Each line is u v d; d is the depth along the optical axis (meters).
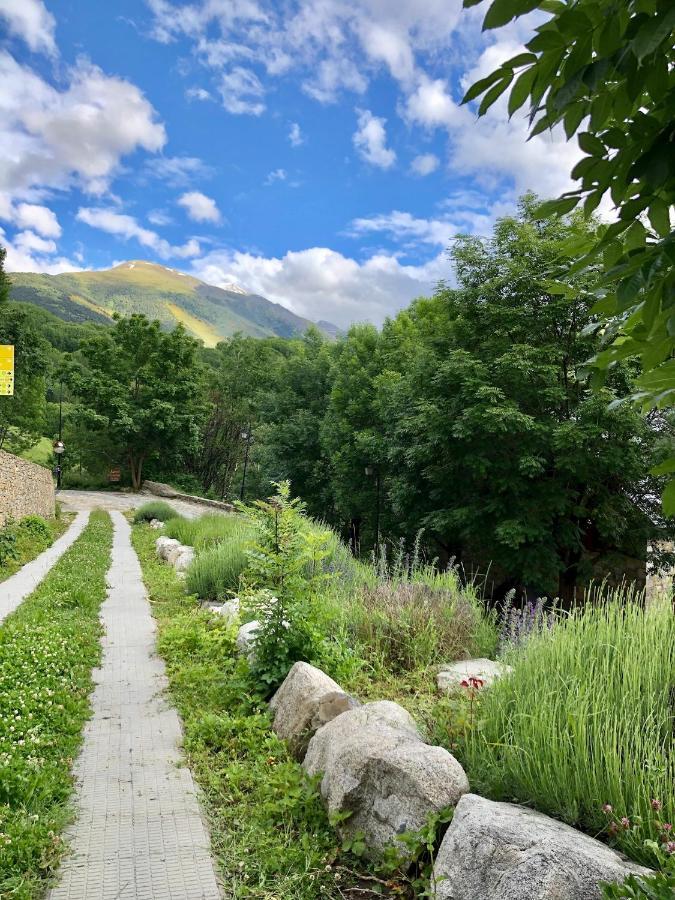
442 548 19.77
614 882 2.08
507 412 13.79
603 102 1.34
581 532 15.41
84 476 57.31
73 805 3.48
